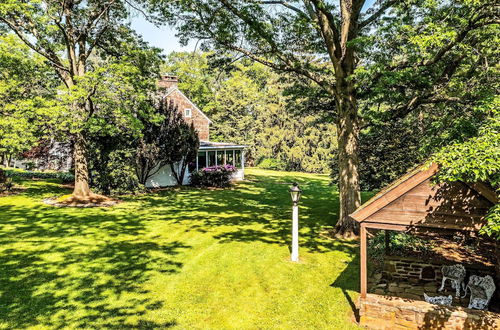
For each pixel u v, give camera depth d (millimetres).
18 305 6305
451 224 5242
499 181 4527
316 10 11227
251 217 14898
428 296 6832
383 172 13500
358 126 11977
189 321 5980
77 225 12320
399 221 5559
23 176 24594
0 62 14742
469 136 6766
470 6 7910
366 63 11078
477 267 7672
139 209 15930
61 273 7887
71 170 22938
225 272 8297
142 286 7371
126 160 19750
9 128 14062
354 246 10492
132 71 15172
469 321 5309
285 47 12852
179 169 25125
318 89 14695
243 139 44062
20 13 13898
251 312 6355
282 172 40438
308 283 7711
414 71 10094
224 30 12117
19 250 9312
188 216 14766
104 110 15969
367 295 6152
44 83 16875
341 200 11820
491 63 9586
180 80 40719
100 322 5820
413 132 13195
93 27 16125
